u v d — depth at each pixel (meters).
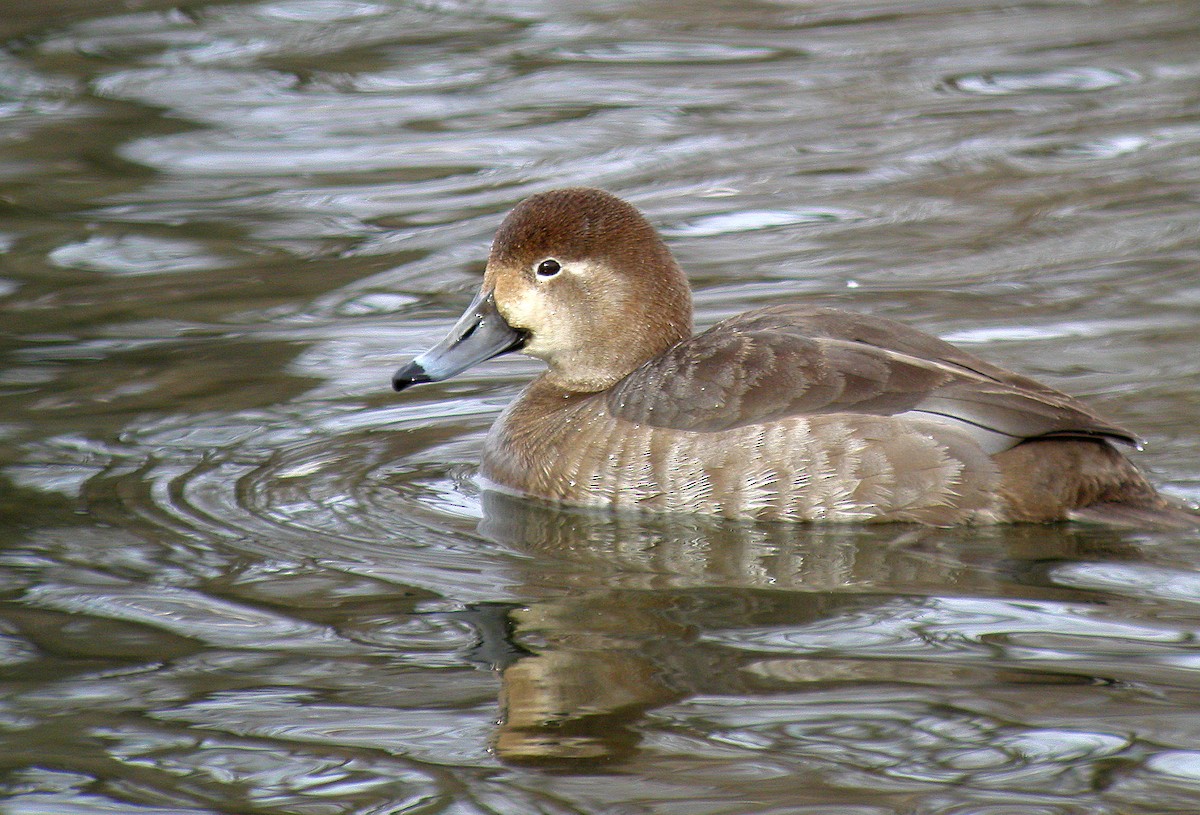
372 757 6.48
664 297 9.95
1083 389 10.70
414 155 16.66
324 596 8.07
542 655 7.33
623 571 8.34
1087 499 8.59
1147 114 17.39
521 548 8.72
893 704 6.74
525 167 16.22
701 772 6.26
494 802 6.12
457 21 21.42
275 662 7.34
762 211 14.96
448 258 13.95
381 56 19.86
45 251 14.20
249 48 20.00
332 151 16.80
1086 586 7.88
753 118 17.64
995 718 6.59
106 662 7.35
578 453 9.40
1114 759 6.25
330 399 11.09
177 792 6.26
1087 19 21.14
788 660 7.19
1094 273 13.12
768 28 21.22
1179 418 10.10
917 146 16.69
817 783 6.15
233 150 16.81
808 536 8.70
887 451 8.65
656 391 9.27
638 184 15.72
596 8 22.11
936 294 12.79
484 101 18.25
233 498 9.41
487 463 9.95
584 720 6.71
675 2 22.45
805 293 12.87
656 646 7.39
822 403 8.82
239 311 12.86
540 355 10.05
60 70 18.98
